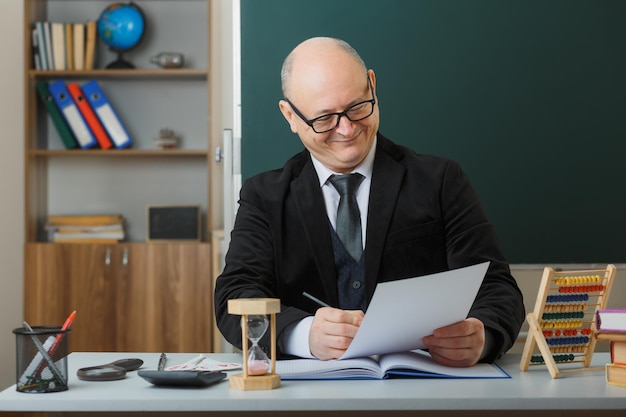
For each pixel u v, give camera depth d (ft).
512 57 9.55
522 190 9.53
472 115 9.53
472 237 6.15
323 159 5.92
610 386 4.72
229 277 6.02
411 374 4.89
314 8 9.44
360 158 5.86
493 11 9.55
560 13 9.59
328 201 6.27
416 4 9.51
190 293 14.15
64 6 15.47
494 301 5.60
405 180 6.35
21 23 15.01
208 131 14.62
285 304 6.23
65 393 4.56
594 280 5.27
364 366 4.93
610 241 9.55
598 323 4.82
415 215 6.23
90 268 14.20
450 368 5.12
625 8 9.57
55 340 4.62
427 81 9.52
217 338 13.85
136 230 15.60
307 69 5.66
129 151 14.65
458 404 4.36
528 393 4.50
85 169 15.61
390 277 6.17
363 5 9.47
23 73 15.01
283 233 6.24
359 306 6.12
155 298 14.15
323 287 6.15
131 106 15.53
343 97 5.61
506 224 9.53
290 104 5.80
